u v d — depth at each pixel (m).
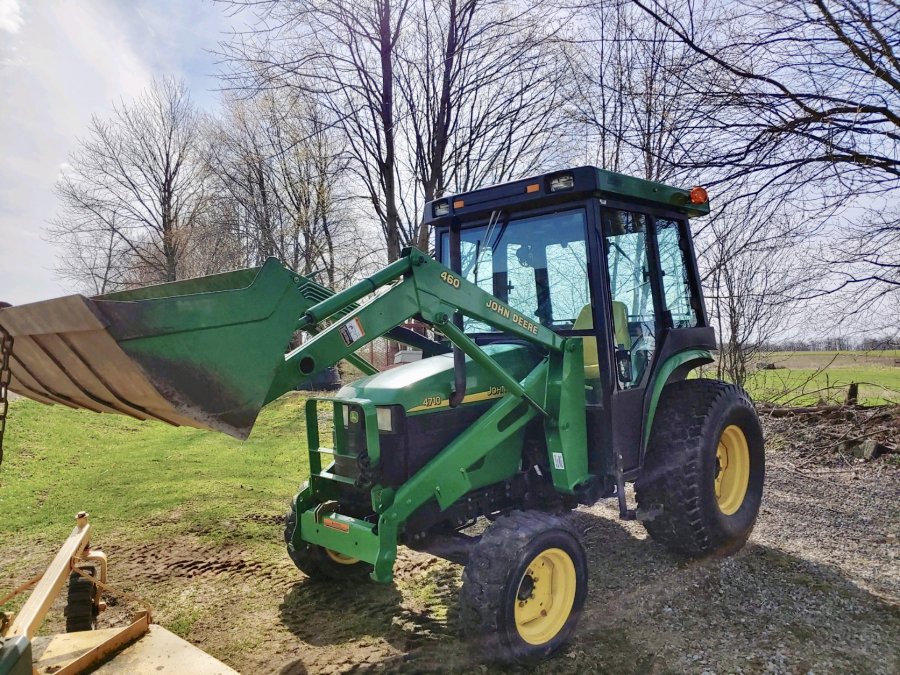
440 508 3.09
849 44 5.32
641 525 4.54
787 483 5.62
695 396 3.89
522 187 3.62
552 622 2.89
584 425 3.47
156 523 4.97
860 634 2.98
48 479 6.52
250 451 8.02
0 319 2.13
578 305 3.59
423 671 2.75
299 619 3.30
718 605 3.30
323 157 13.20
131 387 2.07
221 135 20.19
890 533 4.31
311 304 2.53
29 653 1.87
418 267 2.91
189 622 3.29
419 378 3.20
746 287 8.86
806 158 5.80
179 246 26.89
